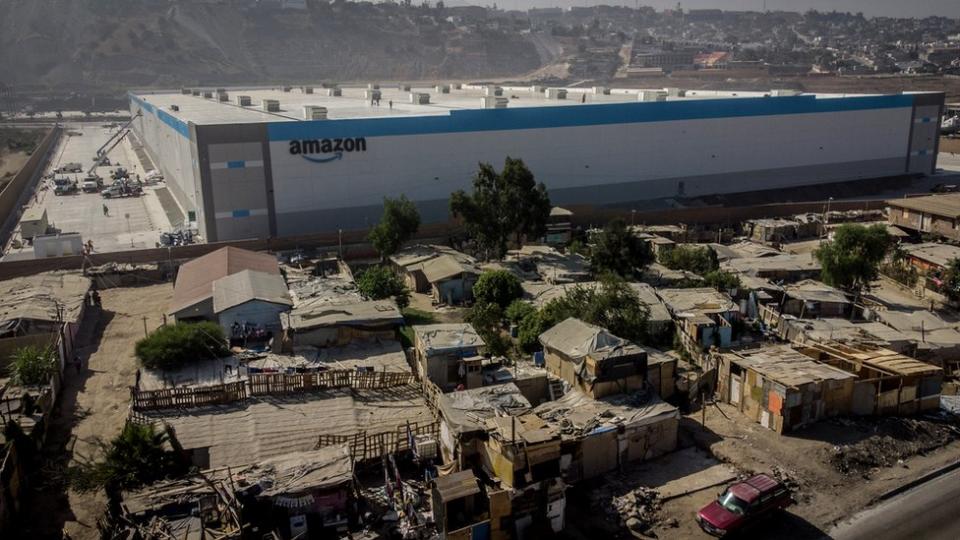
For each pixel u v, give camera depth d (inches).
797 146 2861.7
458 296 1588.3
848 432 972.6
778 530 788.0
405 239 1825.8
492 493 757.3
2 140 4591.5
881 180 3021.7
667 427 939.3
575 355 1032.2
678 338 1289.4
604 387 989.8
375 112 2463.1
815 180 2933.1
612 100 2962.6
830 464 903.7
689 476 892.6
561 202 2480.3
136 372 1146.0
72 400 1111.0
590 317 1206.3
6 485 789.2
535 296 1449.3
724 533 760.3
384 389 1064.2
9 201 2642.7
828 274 1520.7
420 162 2222.0
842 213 2304.4
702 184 2719.0
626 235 1568.7
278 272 1579.7
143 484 791.1
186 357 1103.6
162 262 1818.4
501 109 2305.6
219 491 751.1
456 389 1051.3
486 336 1237.7
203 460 872.3
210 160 1950.1
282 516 749.9
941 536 770.8
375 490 848.3
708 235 2105.1
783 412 965.2
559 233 2038.6
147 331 1414.9
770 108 2760.8
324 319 1207.6
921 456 936.9
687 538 776.9
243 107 2861.7
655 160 2608.3
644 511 819.4
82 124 5762.8
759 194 2783.0
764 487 794.2
